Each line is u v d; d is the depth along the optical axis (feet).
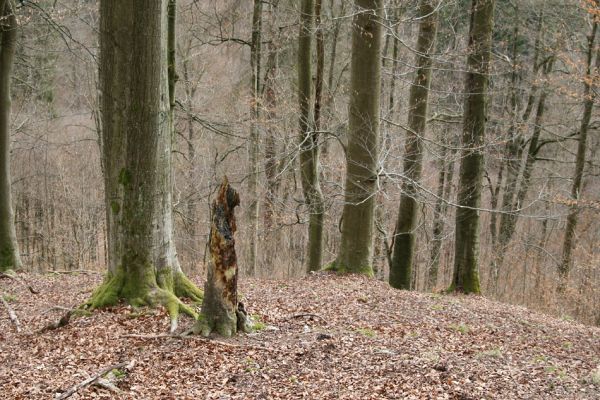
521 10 66.23
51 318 30.25
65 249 86.94
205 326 25.22
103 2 26.37
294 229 73.77
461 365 23.12
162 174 28.58
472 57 45.55
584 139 57.36
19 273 46.03
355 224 43.65
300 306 32.89
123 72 26.68
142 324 26.20
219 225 24.86
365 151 42.42
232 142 70.79
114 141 27.48
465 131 45.93
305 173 49.42
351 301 35.17
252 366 22.34
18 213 90.07
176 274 29.96
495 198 71.26
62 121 92.84
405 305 35.53
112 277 28.66
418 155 47.93
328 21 46.78
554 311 58.85
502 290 72.49
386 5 49.11
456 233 47.52
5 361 23.47
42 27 65.51
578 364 25.21
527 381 21.48
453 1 49.42
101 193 84.17
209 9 64.69
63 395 19.19
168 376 21.38
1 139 46.01
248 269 61.67
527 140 69.82
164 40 27.76
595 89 53.78
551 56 63.57
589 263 59.11
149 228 28.22
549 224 78.28
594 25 54.39
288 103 56.75
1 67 45.39
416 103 47.70
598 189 73.00
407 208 48.47
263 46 64.08
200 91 73.15
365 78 41.70
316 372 21.97
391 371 22.12
